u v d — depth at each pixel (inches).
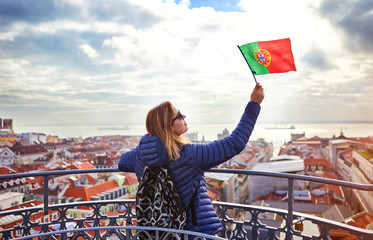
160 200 67.4
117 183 2554.1
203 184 71.5
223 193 2298.2
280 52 81.1
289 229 93.9
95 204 109.9
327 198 2315.5
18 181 2090.3
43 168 2901.1
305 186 2603.3
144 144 70.4
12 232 101.3
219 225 70.4
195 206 69.1
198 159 68.2
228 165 3435.0
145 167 71.4
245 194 3368.6
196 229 68.4
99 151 5000.0
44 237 102.7
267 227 98.0
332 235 472.4
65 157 4323.3
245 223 102.0
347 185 82.0
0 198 1659.7
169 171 68.7
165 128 69.8
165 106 71.8
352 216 1876.2
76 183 2481.5
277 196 2449.6
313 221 90.4
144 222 68.4
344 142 4628.4
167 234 67.8
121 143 5836.6
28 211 103.6
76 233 104.7
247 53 83.7
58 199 2135.8
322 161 3649.1
